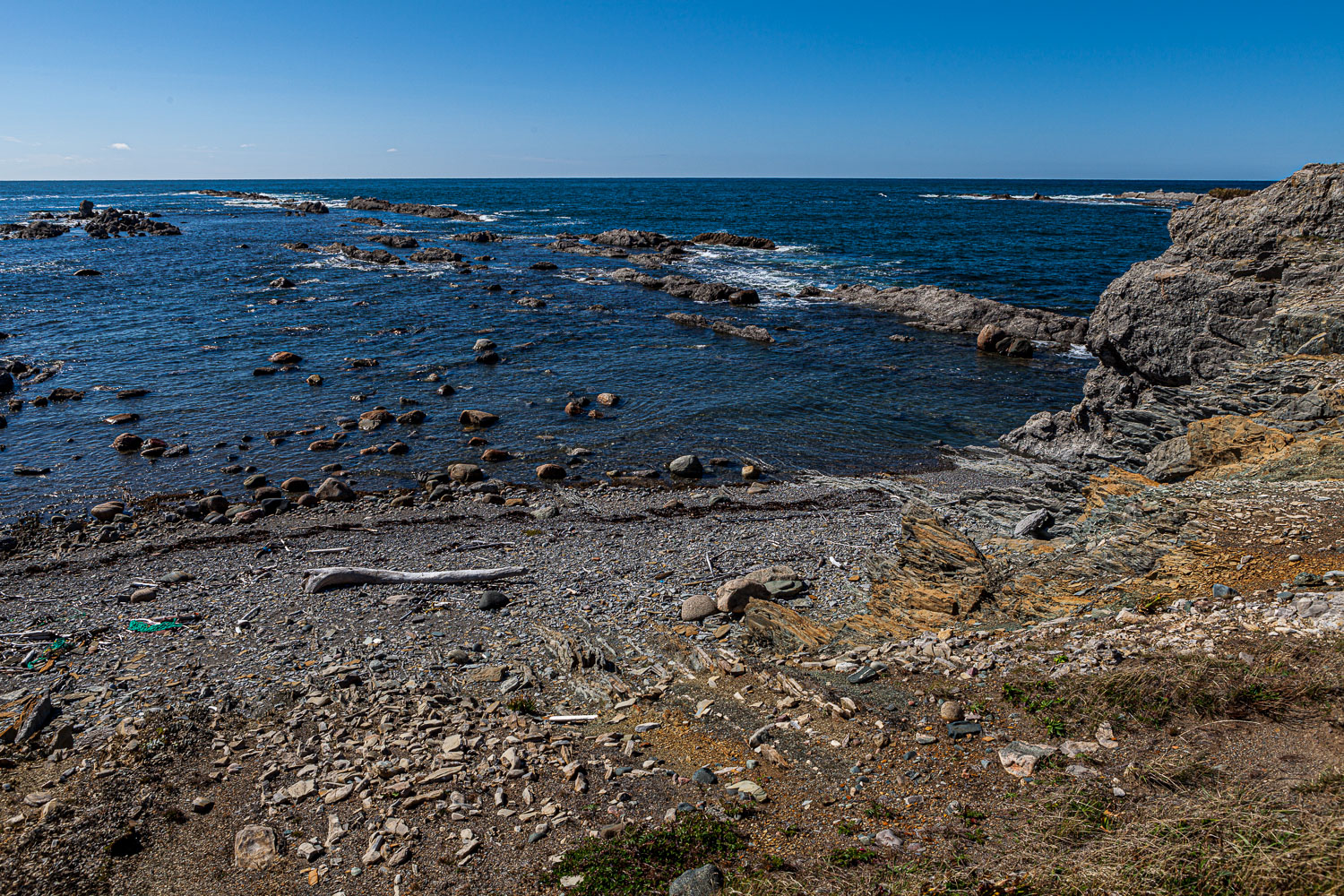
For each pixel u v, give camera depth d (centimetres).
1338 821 615
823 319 4603
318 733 1027
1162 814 687
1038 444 2530
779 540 1800
